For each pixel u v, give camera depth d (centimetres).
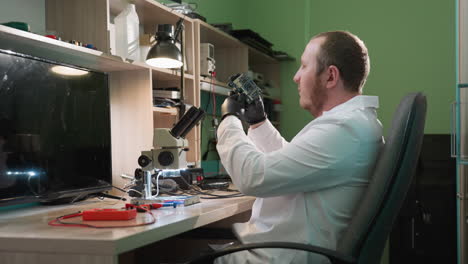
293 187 111
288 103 402
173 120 229
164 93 221
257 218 127
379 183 100
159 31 178
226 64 325
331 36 127
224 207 138
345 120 112
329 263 111
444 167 299
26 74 141
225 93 295
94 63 182
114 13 218
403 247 289
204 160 313
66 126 157
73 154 160
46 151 148
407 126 100
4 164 132
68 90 159
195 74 248
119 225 105
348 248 99
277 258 115
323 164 109
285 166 111
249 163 115
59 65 155
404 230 290
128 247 93
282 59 394
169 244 195
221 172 318
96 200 169
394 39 368
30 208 147
